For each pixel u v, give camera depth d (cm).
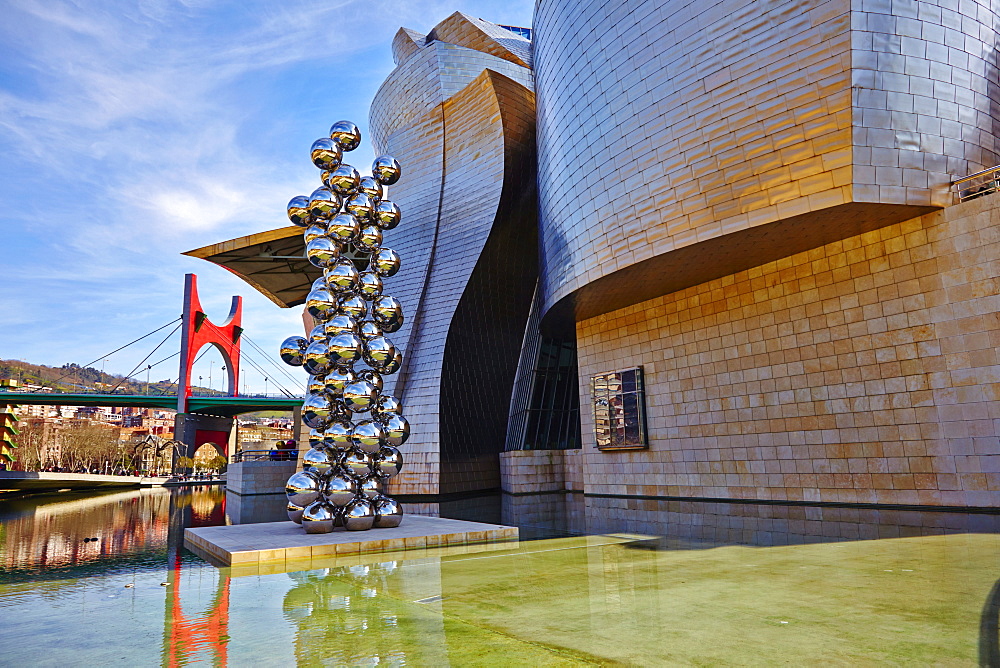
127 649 494
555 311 2258
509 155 2817
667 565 810
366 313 1223
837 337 1576
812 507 1536
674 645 449
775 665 398
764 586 652
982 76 1445
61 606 668
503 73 3158
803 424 1636
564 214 2044
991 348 1303
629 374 2141
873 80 1340
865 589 617
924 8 1380
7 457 7538
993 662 389
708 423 1881
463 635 500
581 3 1938
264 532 1161
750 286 1794
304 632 528
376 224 1284
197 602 669
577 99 1952
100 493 4375
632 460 2130
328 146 1212
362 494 1162
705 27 1562
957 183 1398
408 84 3219
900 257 1461
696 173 1579
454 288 2809
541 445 2789
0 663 466
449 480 2644
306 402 1178
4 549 1213
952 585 623
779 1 1435
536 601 618
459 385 2772
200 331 7981
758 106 1465
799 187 1409
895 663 392
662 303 2061
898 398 1447
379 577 784
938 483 1366
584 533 1213
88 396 7169
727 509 1580
